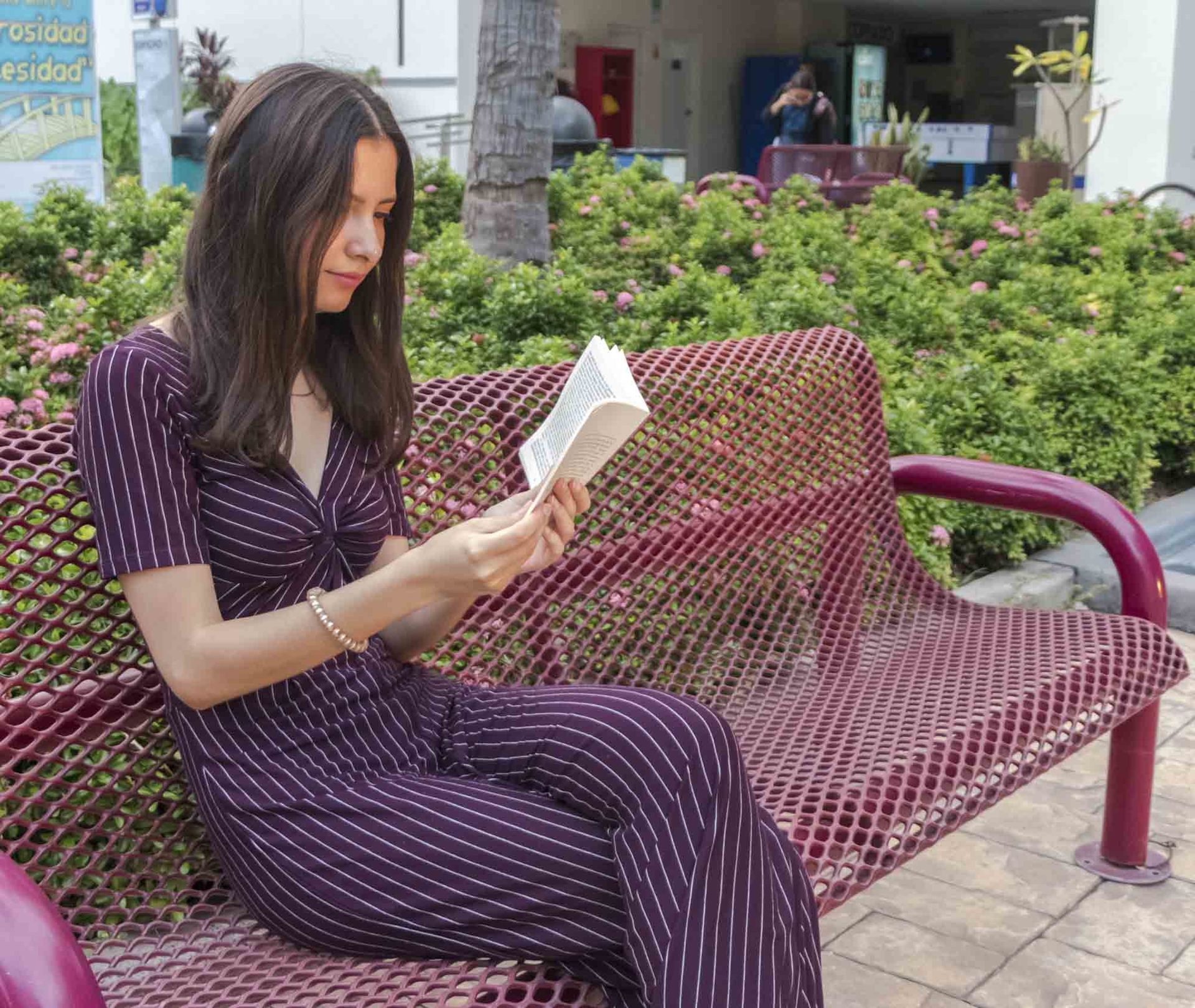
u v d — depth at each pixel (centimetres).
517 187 579
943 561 433
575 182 862
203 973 176
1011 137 1836
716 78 2173
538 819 171
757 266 664
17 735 183
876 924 277
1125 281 718
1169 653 287
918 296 601
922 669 279
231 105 170
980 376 506
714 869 162
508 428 256
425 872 169
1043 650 280
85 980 125
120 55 1603
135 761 193
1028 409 501
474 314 477
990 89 2606
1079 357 557
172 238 523
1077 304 668
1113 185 1216
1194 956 268
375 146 171
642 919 161
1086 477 528
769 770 233
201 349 169
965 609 315
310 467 184
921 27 2592
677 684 272
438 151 1319
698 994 154
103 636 191
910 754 233
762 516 296
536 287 475
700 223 686
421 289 501
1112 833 299
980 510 458
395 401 191
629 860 165
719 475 291
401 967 173
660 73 2058
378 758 181
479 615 244
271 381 170
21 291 451
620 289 590
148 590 165
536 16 567
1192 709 389
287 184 166
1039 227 870
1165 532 521
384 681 190
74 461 190
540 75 575
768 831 179
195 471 172
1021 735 248
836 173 1046
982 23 2564
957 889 292
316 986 171
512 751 184
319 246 168
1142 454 555
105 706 191
